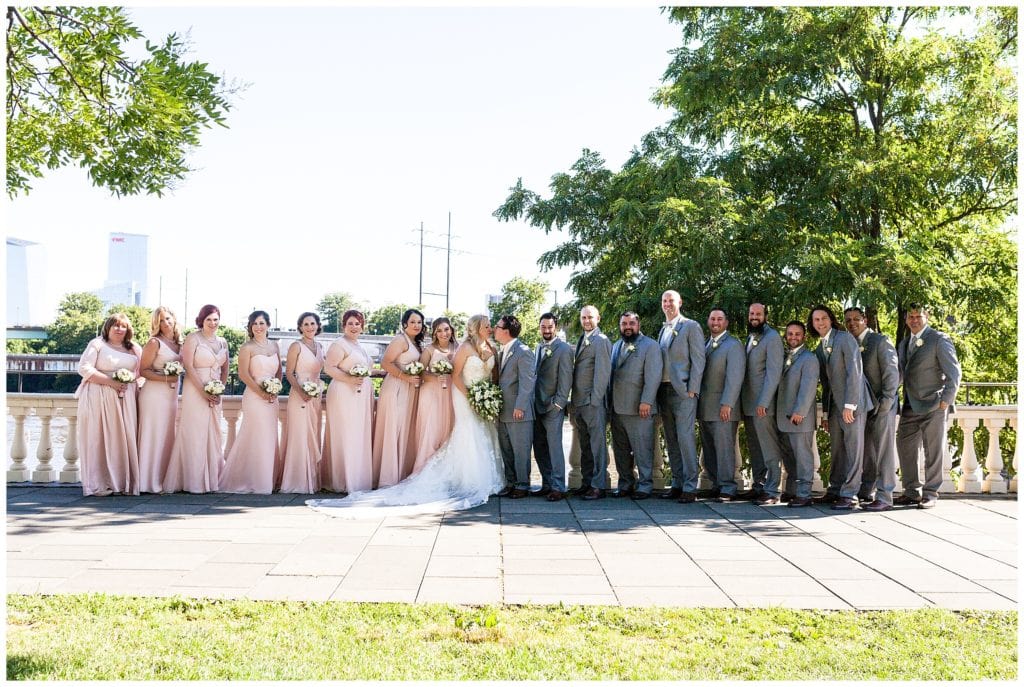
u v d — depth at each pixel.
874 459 8.34
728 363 8.32
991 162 12.09
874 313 12.91
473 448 8.44
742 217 12.17
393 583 5.17
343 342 8.68
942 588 5.19
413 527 6.90
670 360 8.45
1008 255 12.93
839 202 12.60
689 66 13.48
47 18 5.93
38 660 3.81
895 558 5.96
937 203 12.91
